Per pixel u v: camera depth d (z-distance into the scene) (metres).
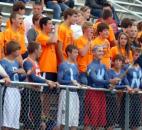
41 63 27.73
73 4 39.56
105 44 29.05
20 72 25.59
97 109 27.08
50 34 28.08
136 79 29.09
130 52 29.92
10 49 25.62
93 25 30.42
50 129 25.78
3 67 25.44
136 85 29.12
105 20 32.72
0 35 27.31
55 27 28.38
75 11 29.05
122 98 27.92
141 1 50.03
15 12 28.61
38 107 25.42
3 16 36.84
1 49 27.14
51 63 27.78
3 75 24.70
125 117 28.03
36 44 26.44
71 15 28.94
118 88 27.81
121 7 45.03
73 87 26.23
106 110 27.39
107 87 27.53
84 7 33.25
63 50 28.48
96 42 28.89
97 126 27.16
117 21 38.69
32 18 29.25
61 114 26.00
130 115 28.28
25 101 25.06
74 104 26.31
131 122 28.34
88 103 26.80
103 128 27.38
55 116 25.86
